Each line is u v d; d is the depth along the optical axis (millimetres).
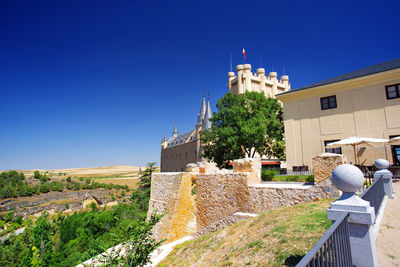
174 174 18328
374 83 20906
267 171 17500
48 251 37312
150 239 9391
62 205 74938
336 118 22719
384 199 9523
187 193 15625
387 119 20062
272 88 63594
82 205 77438
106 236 30203
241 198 12133
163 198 19109
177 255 10641
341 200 4391
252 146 29719
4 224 59625
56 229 48781
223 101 34125
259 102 32250
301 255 5527
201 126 63156
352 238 4234
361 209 4074
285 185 11633
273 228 7754
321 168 9883
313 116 24203
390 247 5363
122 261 8656
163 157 100125
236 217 11648
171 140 101875
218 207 13297
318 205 8992
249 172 12352
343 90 22531
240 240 8195
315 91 23969
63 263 27578
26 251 37719
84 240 36656
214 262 7344
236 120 30266
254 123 28656
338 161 9461
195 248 10195
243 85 59250
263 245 6781
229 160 31578
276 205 10781
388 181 10344
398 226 6648
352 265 4051
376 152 20328
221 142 31062
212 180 13867
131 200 62312
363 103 21359
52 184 91562
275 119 30922
